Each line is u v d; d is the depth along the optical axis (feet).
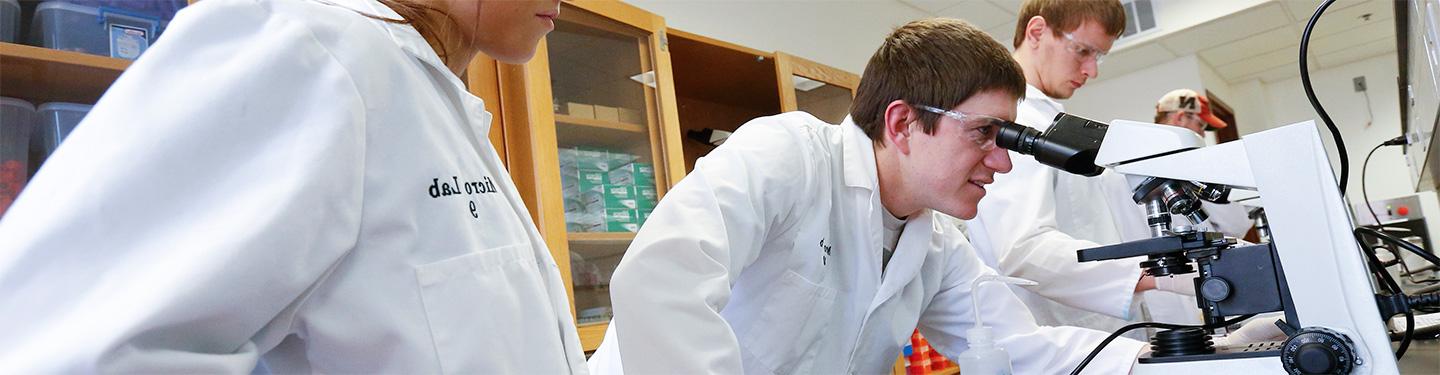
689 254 3.16
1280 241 2.94
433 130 2.48
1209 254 3.18
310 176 1.95
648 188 8.56
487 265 2.47
